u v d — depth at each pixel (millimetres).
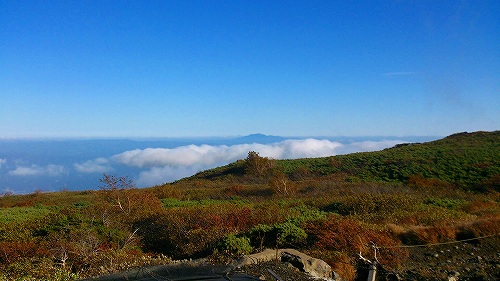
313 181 32031
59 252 9664
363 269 9422
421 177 29984
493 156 34062
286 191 28031
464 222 12828
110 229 13102
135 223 15242
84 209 17891
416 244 11469
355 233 10727
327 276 8172
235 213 14094
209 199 27625
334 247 10109
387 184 28094
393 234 11891
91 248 10164
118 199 19359
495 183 25938
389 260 9914
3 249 9711
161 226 13688
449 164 33000
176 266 7512
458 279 9094
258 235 10508
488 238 11602
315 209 17453
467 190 25594
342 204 18016
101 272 7977
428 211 15242
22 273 8398
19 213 22438
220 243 9492
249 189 30594
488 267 9711
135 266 8008
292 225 10766
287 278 7121
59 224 13406
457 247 11219
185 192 30750
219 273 6984
